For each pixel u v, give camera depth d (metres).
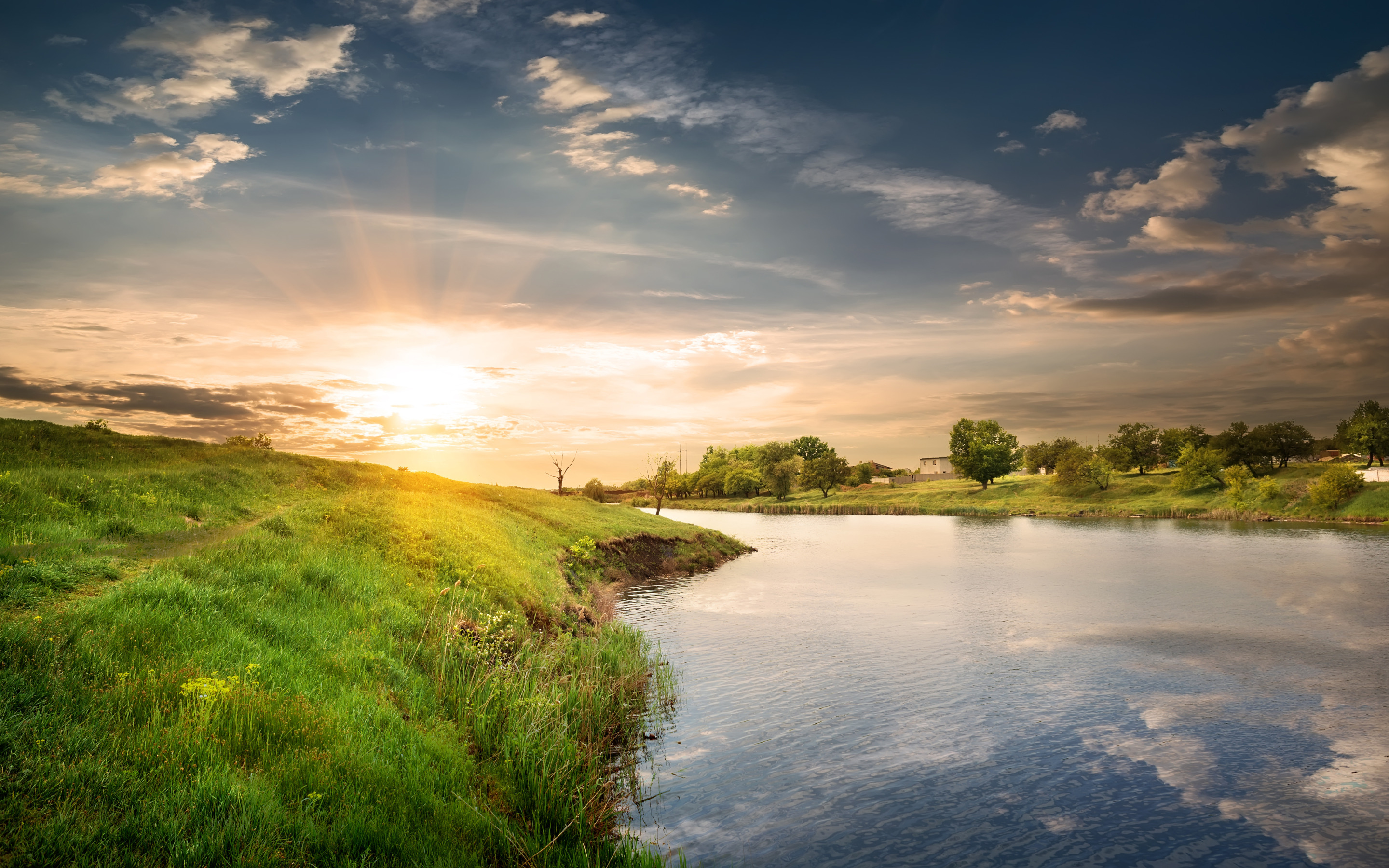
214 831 7.55
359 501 30.53
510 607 22.78
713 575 46.72
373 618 16.97
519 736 12.88
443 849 8.77
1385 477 96.88
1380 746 15.88
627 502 177.88
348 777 9.51
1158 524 90.88
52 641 10.23
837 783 14.12
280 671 12.02
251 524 23.23
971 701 19.36
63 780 7.66
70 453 27.31
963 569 49.31
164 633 11.71
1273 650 24.52
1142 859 11.43
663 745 15.98
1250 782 14.22
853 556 58.94
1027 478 159.12
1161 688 20.36
